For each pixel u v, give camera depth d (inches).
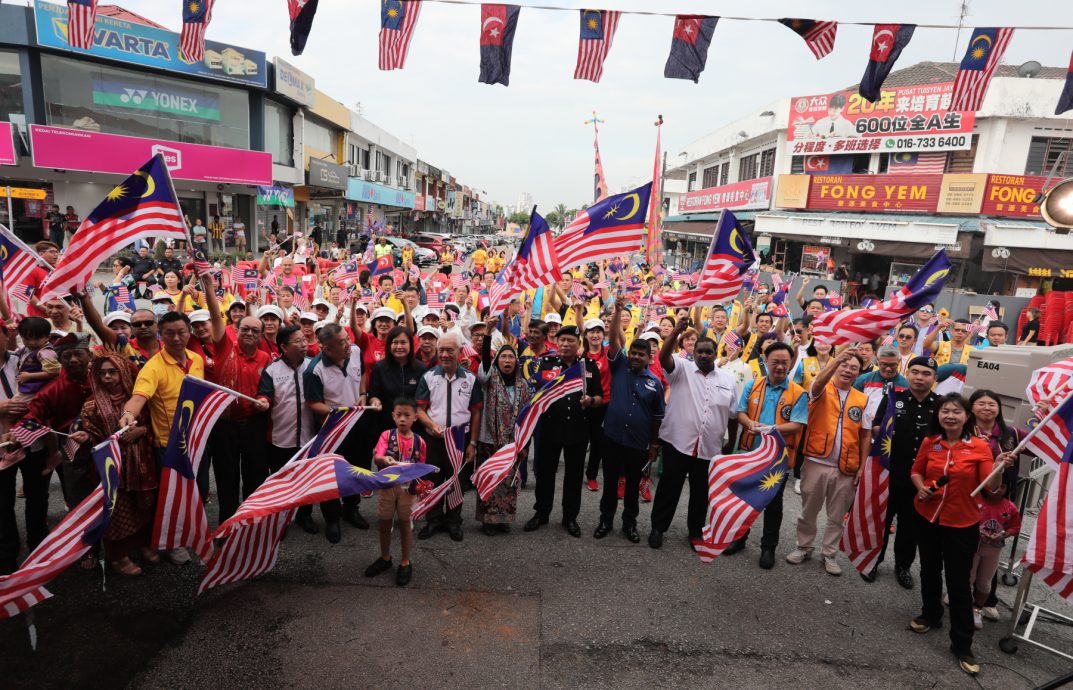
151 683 148.3
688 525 231.5
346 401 227.8
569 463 232.2
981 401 183.3
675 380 224.8
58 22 844.0
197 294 356.2
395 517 243.6
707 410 220.4
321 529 231.3
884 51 233.8
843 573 217.2
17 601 141.1
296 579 195.6
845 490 213.6
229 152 1021.2
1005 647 175.6
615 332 231.5
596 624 179.8
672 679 158.4
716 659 167.0
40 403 185.5
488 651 165.8
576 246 282.0
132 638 164.1
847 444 210.4
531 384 239.3
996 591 208.2
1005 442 186.7
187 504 174.6
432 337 251.8
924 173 856.3
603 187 495.5
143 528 189.9
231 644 163.5
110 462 154.6
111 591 184.2
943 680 163.0
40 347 189.9
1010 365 252.1
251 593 187.0
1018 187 789.2
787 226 962.1
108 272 737.0
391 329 245.4
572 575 206.1
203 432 177.6
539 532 237.5
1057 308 628.4
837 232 888.9
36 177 866.8
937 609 182.1
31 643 148.9
